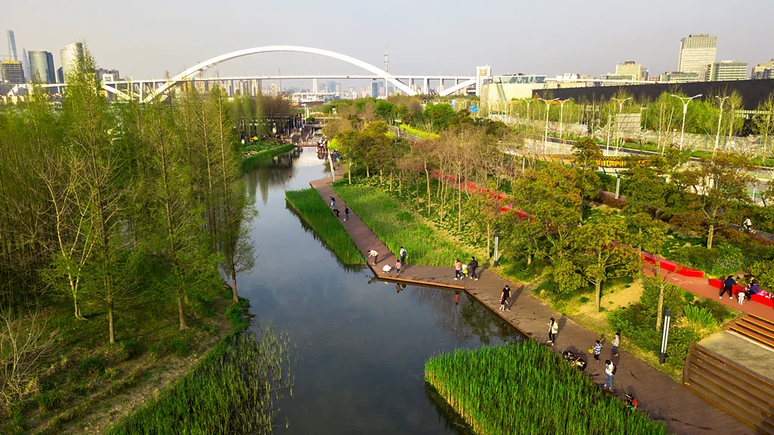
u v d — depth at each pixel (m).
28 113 40.22
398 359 26.64
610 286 30.72
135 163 42.47
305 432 20.89
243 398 22.69
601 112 98.62
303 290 36.53
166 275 29.41
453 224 48.19
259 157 113.25
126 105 47.25
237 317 31.11
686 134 78.69
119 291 27.98
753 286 26.17
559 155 60.56
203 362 25.28
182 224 28.66
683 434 18.75
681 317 25.19
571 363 23.66
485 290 34.19
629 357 24.45
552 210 31.75
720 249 29.73
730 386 20.77
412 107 159.38
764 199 34.50
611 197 43.34
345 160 76.81
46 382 22.05
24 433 19.39
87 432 19.98
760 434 18.58
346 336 29.31
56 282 27.36
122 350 24.95
